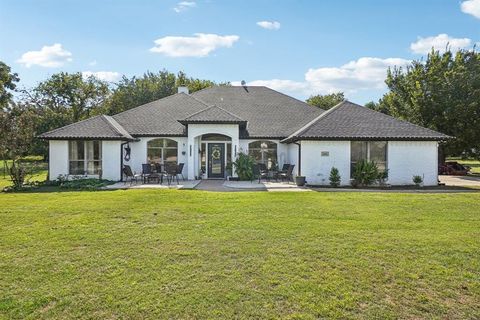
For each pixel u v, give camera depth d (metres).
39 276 5.57
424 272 5.75
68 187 18.55
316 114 27.31
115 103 53.44
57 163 21.75
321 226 8.84
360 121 21.45
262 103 29.17
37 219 9.70
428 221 9.49
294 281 5.38
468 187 19.84
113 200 13.06
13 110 19.80
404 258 6.40
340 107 23.17
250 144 24.86
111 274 5.65
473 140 29.81
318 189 17.97
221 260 6.31
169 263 6.16
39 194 15.34
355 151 20.48
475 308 4.61
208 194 14.91
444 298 4.88
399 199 13.59
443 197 14.25
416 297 4.89
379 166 20.56
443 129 30.62
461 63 31.97
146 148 24.00
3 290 5.07
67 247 7.09
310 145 20.19
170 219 9.70
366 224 9.07
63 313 4.42
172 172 21.41
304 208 11.43
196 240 7.57
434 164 20.58
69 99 51.94
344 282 5.35
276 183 21.08
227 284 5.26
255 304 4.65
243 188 18.31
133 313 4.41
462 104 28.80
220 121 22.70
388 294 4.97
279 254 6.62
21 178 18.42
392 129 20.72
